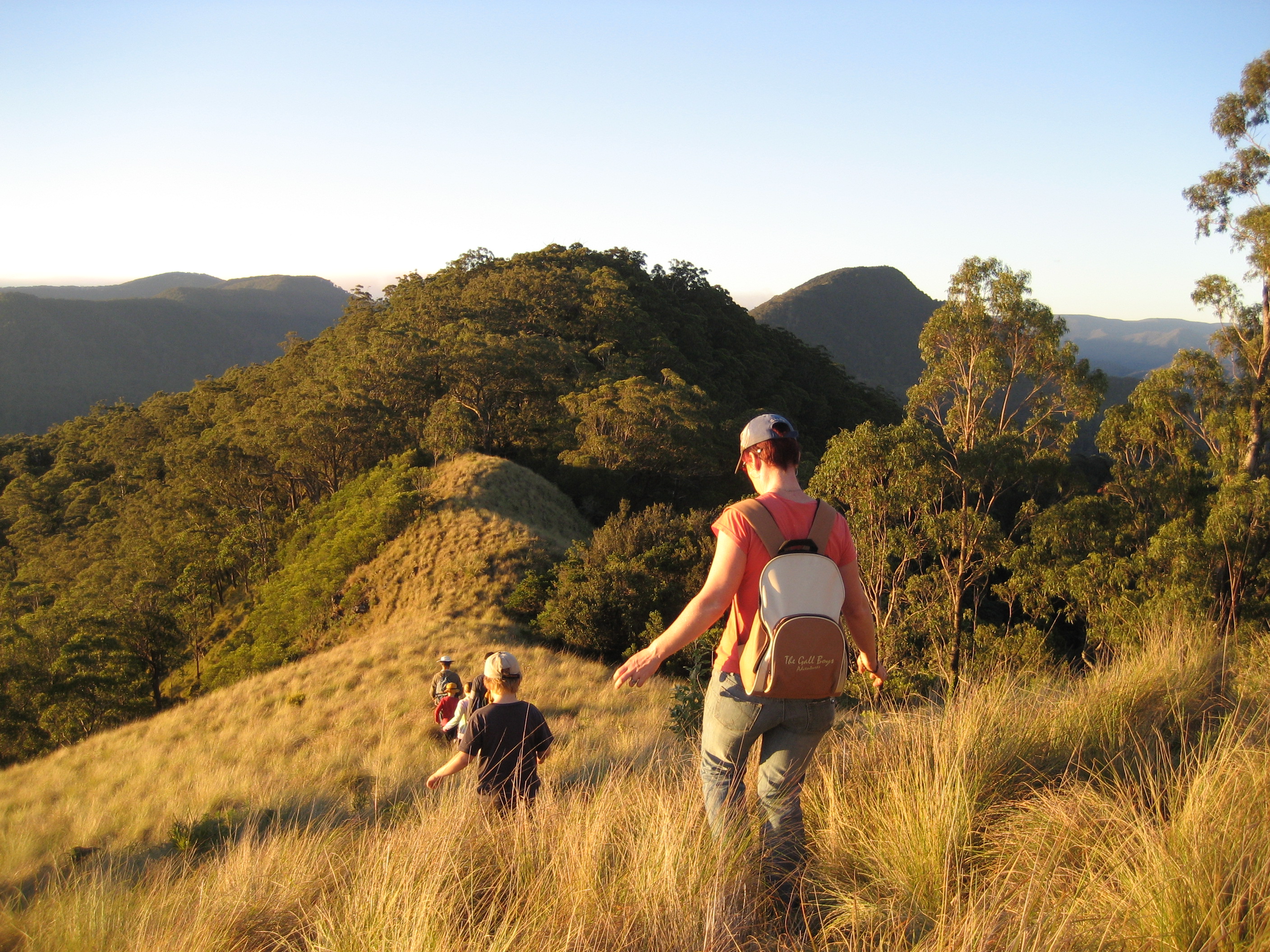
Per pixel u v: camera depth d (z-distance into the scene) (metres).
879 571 23.97
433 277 143.25
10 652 38.56
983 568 23.75
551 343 84.81
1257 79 26.14
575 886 2.20
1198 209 27.66
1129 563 21.59
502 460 53.31
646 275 142.25
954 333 29.08
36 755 34.19
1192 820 2.14
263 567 56.62
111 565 64.88
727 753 2.27
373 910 2.18
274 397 92.31
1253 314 27.38
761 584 2.07
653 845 2.32
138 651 43.12
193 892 3.02
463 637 26.34
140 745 17.52
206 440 79.38
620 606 27.94
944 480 23.83
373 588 41.19
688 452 64.12
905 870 2.29
